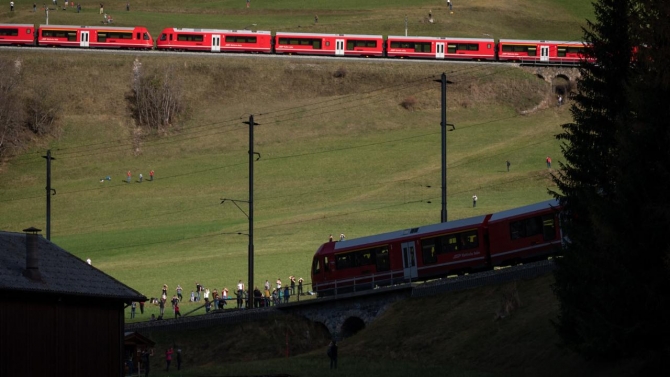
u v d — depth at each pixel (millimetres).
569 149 127062
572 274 118062
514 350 134250
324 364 146750
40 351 109625
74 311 114688
